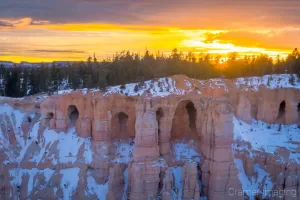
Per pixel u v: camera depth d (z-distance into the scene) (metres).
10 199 91.81
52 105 104.69
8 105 108.88
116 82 114.44
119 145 99.94
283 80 114.56
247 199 91.38
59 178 94.88
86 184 93.69
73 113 106.50
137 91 102.38
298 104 111.94
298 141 103.38
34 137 103.25
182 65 122.31
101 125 98.56
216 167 89.31
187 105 105.06
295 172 91.12
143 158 89.50
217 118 89.94
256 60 133.25
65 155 98.38
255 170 96.25
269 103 109.81
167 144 97.38
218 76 119.62
